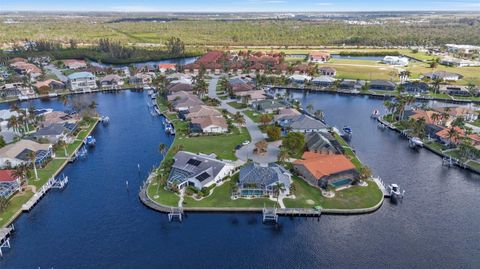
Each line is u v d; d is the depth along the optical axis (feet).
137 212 324.19
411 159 433.07
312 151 418.51
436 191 361.51
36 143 432.25
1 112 553.23
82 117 554.46
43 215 320.29
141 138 495.82
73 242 287.69
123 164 417.28
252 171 349.41
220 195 338.75
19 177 350.84
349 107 645.10
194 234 296.92
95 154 444.55
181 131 506.89
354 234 296.71
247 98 637.71
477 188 368.89
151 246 284.00
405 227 305.32
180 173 363.15
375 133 518.37
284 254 276.62
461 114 552.82
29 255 273.54
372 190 350.64
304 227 304.71
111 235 295.48
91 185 370.94
